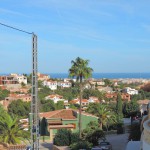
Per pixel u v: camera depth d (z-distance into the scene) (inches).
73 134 1681.8
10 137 1504.7
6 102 4347.9
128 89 7239.2
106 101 5246.1
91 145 1483.8
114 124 2354.8
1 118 1545.3
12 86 7460.6
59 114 2162.9
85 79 1967.3
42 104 3924.7
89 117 2160.4
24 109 3671.3
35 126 761.6
